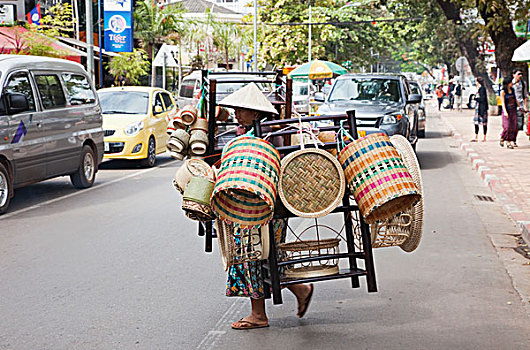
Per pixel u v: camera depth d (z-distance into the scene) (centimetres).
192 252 790
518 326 541
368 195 462
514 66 3080
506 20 2253
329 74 3522
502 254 787
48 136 1164
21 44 1964
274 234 505
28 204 1133
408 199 482
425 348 492
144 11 3912
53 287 650
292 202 468
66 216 1018
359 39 5681
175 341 508
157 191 1273
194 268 719
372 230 515
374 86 1662
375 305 595
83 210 1070
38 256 773
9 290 641
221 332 527
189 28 4538
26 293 631
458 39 4056
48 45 2023
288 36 5166
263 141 454
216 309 585
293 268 513
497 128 2894
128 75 3136
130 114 1678
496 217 1020
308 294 541
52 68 1211
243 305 596
